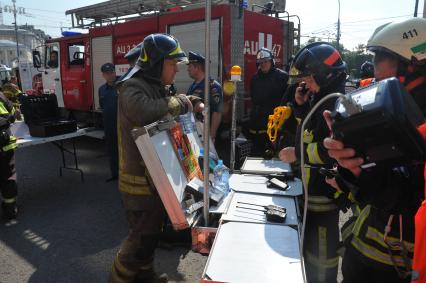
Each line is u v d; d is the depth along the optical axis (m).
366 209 1.29
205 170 1.82
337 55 1.68
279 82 4.79
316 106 1.10
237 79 2.67
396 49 1.13
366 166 0.97
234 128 2.76
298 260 1.41
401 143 0.87
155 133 1.79
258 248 1.50
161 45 2.00
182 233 3.13
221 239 1.58
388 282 1.24
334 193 1.78
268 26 5.69
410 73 1.13
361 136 0.92
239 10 4.84
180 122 2.17
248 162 2.86
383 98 0.87
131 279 2.13
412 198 1.10
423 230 0.75
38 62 8.95
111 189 5.04
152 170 1.74
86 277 2.86
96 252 3.26
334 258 1.97
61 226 3.83
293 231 1.66
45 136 4.42
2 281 2.80
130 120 1.99
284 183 2.29
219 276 1.31
